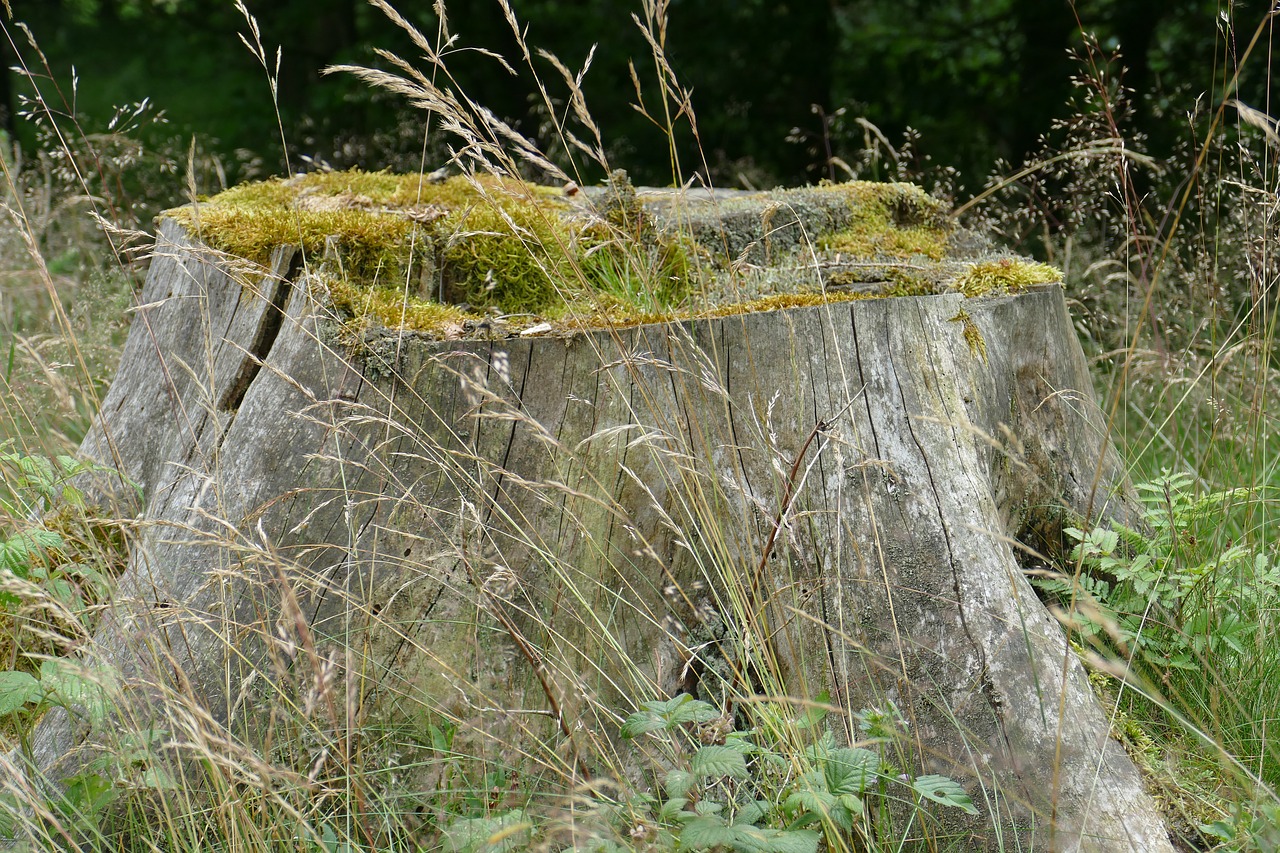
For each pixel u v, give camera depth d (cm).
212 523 239
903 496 236
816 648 223
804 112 899
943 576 230
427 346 237
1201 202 414
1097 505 294
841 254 338
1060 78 785
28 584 178
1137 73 757
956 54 888
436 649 225
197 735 170
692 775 174
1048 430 291
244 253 280
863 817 194
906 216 381
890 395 244
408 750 217
